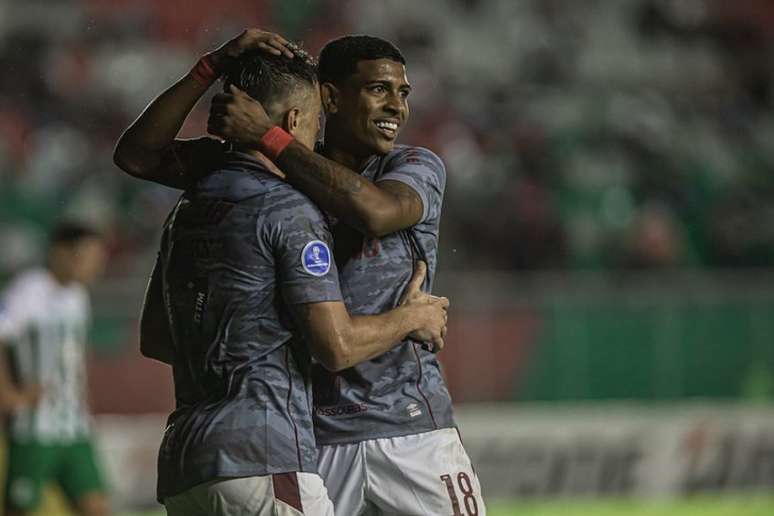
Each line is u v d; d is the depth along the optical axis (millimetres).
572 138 61125
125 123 56031
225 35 61344
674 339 41781
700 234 57250
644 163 60750
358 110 13914
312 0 63938
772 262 57125
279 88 12859
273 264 12336
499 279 50594
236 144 12891
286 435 12188
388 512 14094
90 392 35969
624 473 41000
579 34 69750
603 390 41000
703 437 41812
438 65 64500
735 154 65000
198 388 12555
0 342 26906
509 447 39250
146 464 36344
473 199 53062
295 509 12102
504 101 63062
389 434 13977
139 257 48156
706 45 72188
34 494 27141
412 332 13273
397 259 13969
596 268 52562
